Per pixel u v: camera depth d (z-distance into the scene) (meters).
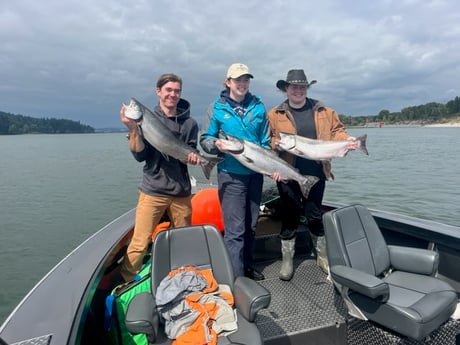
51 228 8.39
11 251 6.95
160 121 2.91
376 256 2.58
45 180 15.46
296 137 3.12
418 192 10.02
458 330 2.21
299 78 3.13
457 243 2.60
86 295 1.91
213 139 2.90
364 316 2.20
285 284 3.05
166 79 2.97
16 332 1.53
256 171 2.85
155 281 2.10
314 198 3.29
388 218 3.21
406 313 1.97
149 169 3.04
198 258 2.24
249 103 2.99
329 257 2.49
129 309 1.81
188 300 1.93
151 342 1.76
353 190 10.59
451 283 2.72
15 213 9.73
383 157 19.12
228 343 1.74
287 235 3.17
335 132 3.41
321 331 2.36
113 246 2.78
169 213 3.21
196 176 10.73
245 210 2.98
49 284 2.05
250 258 3.13
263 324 2.40
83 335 1.79
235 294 2.03
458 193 9.73
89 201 11.19
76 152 34.41
